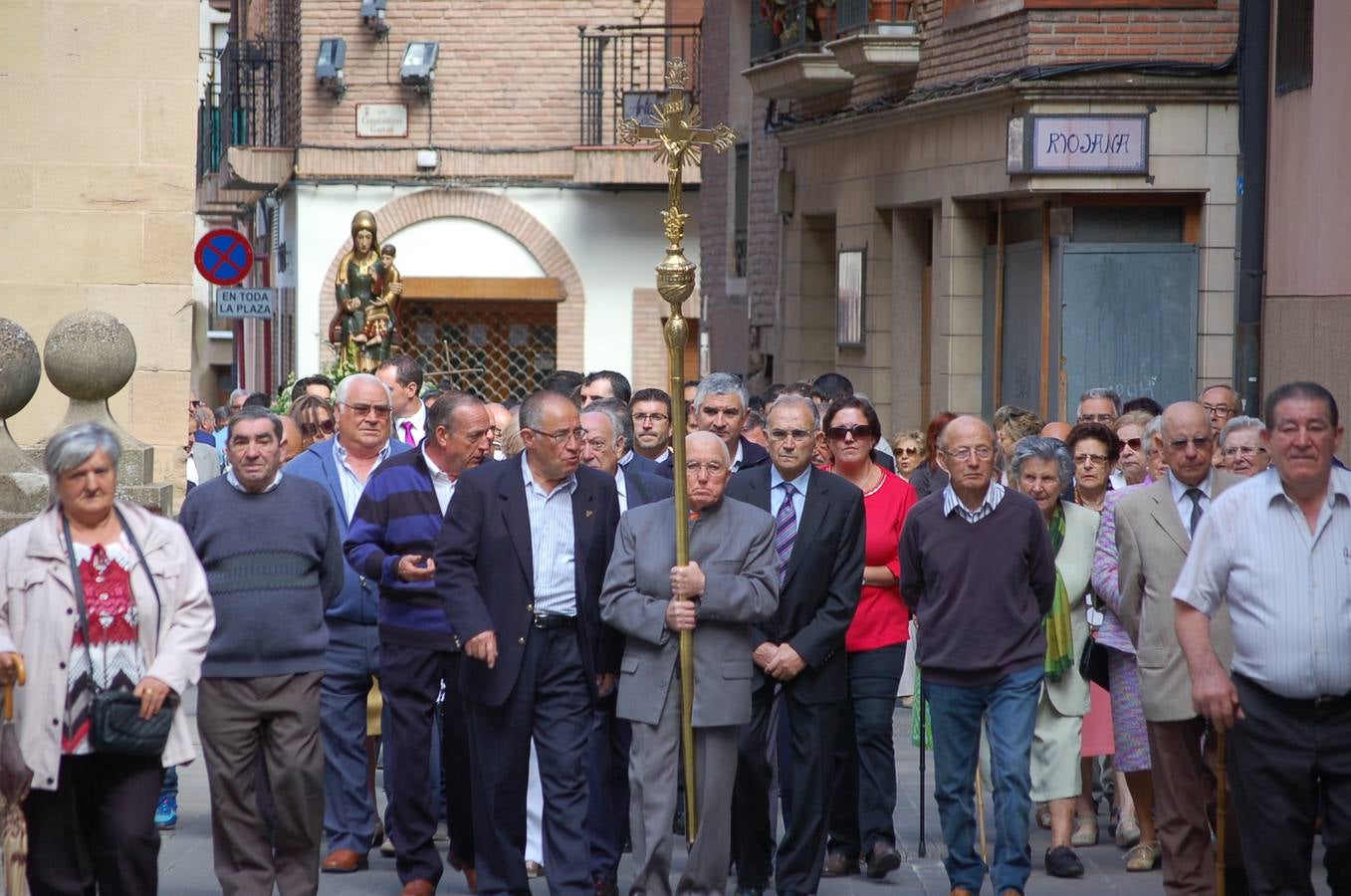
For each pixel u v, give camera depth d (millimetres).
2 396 12641
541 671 9766
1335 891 8281
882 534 10797
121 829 8406
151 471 14531
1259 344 16641
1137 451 13094
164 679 8305
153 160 16328
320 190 33719
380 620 10391
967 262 21641
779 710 10539
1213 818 10102
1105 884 10664
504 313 34812
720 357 31328
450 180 33875
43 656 8273
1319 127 15312
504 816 9766
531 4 34062
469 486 9867
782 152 27469
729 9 30469
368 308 25000
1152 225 19625
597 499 9945
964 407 21719
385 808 11883
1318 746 8102
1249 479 8305
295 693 9594
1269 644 8078
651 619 9453
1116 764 11070
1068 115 19000
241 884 9547
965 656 9984
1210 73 18891
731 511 9609
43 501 12617
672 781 9547
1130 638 10180
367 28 33750
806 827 9836
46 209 16266
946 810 10102
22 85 16219
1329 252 15070
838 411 11094
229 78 37688
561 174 33875
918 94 21938
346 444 11453
